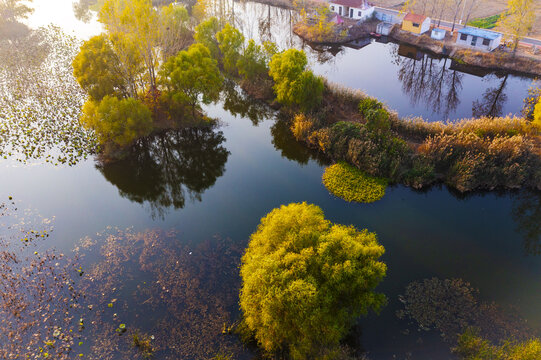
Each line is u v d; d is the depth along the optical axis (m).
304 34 87.38
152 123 50.22
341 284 23.64
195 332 28.16
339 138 47.19
